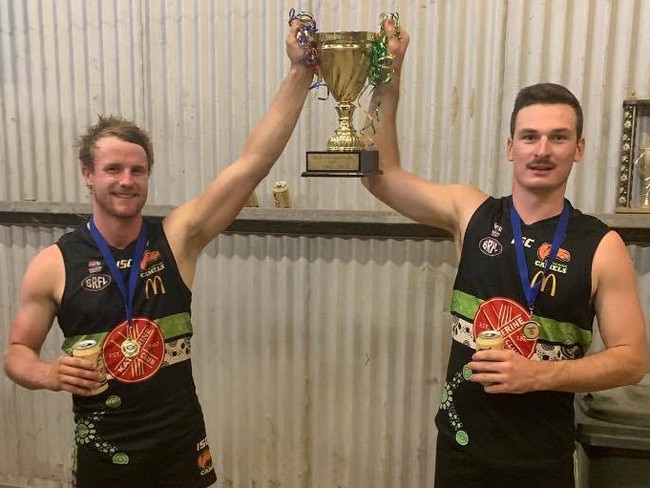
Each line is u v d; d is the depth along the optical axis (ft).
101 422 5.38
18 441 9.18
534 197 4.99
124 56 8.01
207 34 7.72
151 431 5.38
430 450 7.89
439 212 5.65
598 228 4.97
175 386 5.50
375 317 7.79
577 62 6.86
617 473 5.63
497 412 4.98
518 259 4.95
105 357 5.31
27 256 8.75
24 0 8.22
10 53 8.38
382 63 5.37
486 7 6.97
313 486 8.34
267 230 7.78
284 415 8.29
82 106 8.27
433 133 7.29
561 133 4.75
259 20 7.54
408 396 7.86
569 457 5.06
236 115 7.78
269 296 8.06
